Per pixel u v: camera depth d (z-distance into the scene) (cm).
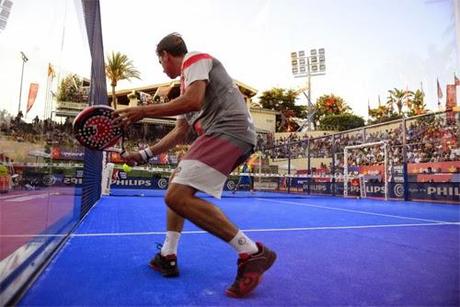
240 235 181
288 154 1670
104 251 278
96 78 512
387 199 1217
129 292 180
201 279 208
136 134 2116
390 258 273
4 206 201
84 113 183
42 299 166
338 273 227
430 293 186
